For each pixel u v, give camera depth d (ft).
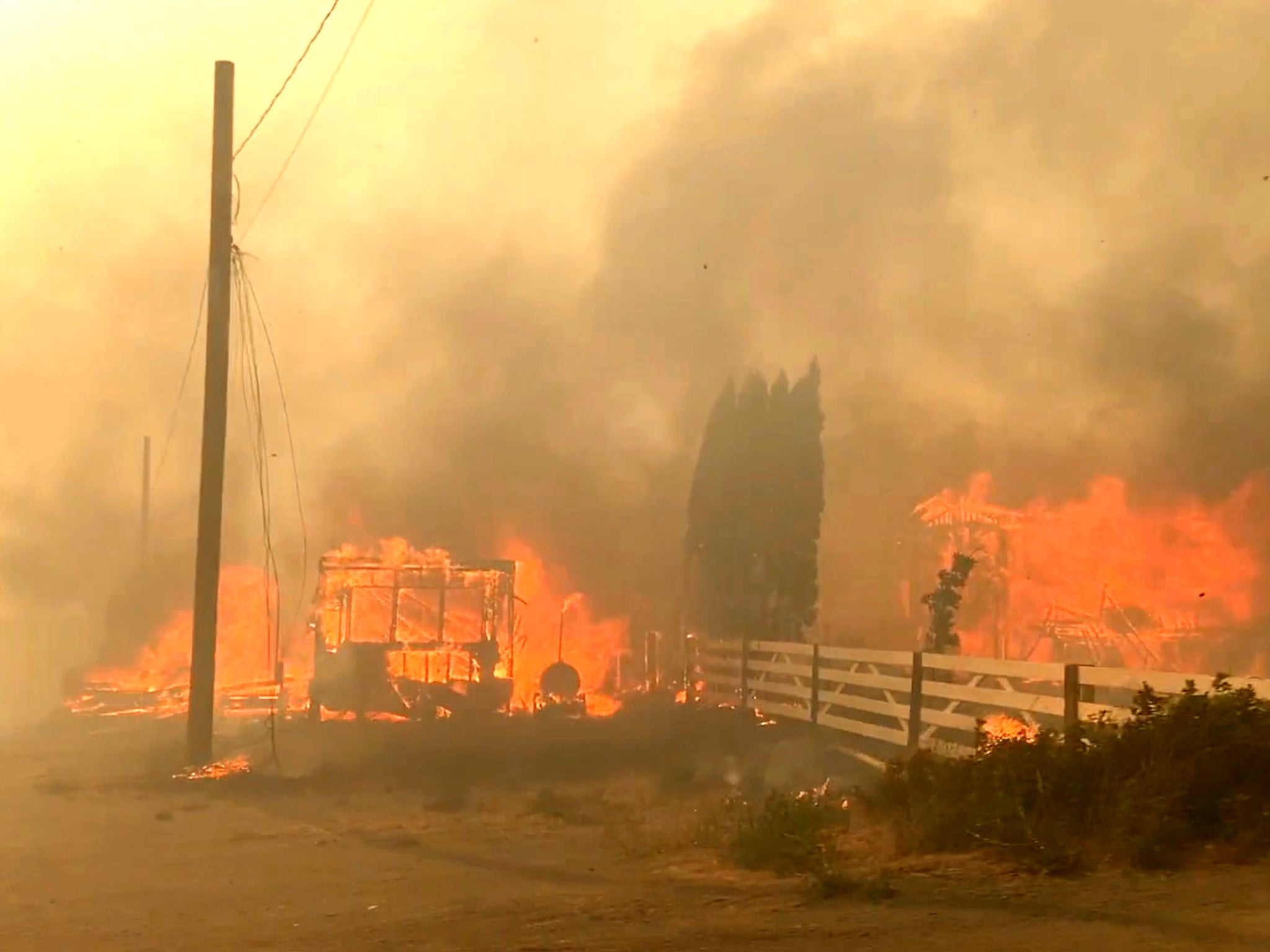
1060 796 30.32
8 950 26.00
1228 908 23.26
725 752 62.18
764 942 23.35
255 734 75.31
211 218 67.51
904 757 43.80
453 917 27.63
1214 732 29.68
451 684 82.99
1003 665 43.70
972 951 21.81
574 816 44.91
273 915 28.91
